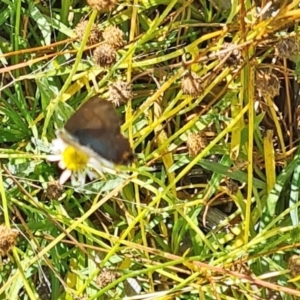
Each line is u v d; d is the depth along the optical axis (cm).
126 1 39
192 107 37
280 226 40
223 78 38
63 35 40
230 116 40
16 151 38
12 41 40
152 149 40
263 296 40
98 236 40
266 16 37
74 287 40
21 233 38
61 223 40
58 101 37
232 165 40
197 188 41
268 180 40
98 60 36
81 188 38
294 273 37
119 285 40
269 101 40
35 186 39
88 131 30
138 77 39
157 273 41
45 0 40
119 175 38
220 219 41
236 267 39
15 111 40
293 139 41
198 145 37
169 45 40
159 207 40
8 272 40
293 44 36
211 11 40
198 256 38
